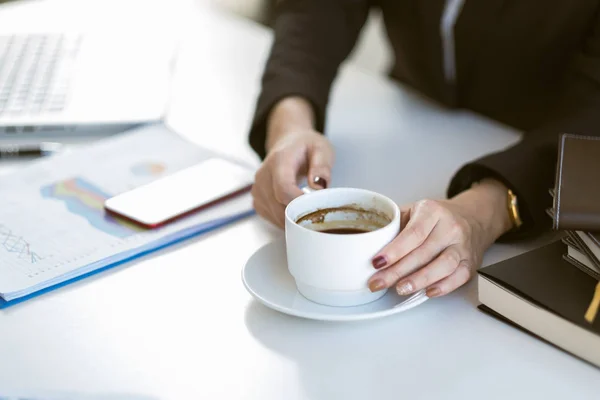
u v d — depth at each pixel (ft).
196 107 3.95
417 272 2.20
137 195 2.90
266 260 2.43
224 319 2.25
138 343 2.15
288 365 2.04
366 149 3.43
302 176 2.87
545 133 2.83
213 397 1.93
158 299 2.36
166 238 2.65
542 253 2.25
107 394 1.95
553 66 3.70
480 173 2.70
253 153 3.42
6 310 2.33
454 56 3.94
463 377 1.97
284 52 3.67
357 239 2.06
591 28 3.45
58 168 3.17
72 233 2.68
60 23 5.14
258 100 3.44
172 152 3.30
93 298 2.38
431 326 2.19
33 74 4.18
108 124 3.59
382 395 1.91
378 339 2.14
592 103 2.96
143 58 4.39
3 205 2.88
